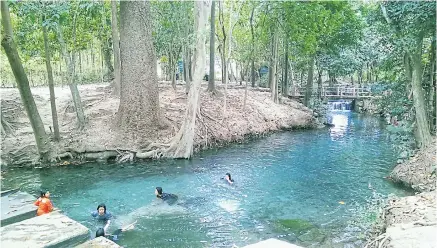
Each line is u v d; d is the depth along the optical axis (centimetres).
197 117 1839
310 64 2870
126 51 1597
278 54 2794
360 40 2952
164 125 1695
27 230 376
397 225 634
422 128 1241
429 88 1424
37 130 1381
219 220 943
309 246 787
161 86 2558
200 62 1582
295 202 1085
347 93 3241
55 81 2998
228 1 2498
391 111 1600
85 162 1485
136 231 867
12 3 1378
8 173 1342
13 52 1195
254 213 996
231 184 1259
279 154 1728
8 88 2473
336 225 903
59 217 415
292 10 2314
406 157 1380
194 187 1225
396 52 1437
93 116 1791
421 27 1184
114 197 1115
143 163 1515
